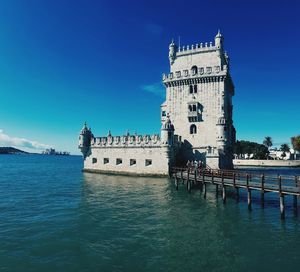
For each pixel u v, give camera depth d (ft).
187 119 206.90
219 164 176.86
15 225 80.02
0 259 57.11
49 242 66.59
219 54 206.39
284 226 82.02
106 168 219.20
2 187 158.71
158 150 190.08
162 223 83.51
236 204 110.52
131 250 62.54
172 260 57.77
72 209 100.58
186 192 135.95
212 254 61.16
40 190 145.69
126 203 110.93
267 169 337.93
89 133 238.68
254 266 55.72
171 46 223.71
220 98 198.80
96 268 53.72
